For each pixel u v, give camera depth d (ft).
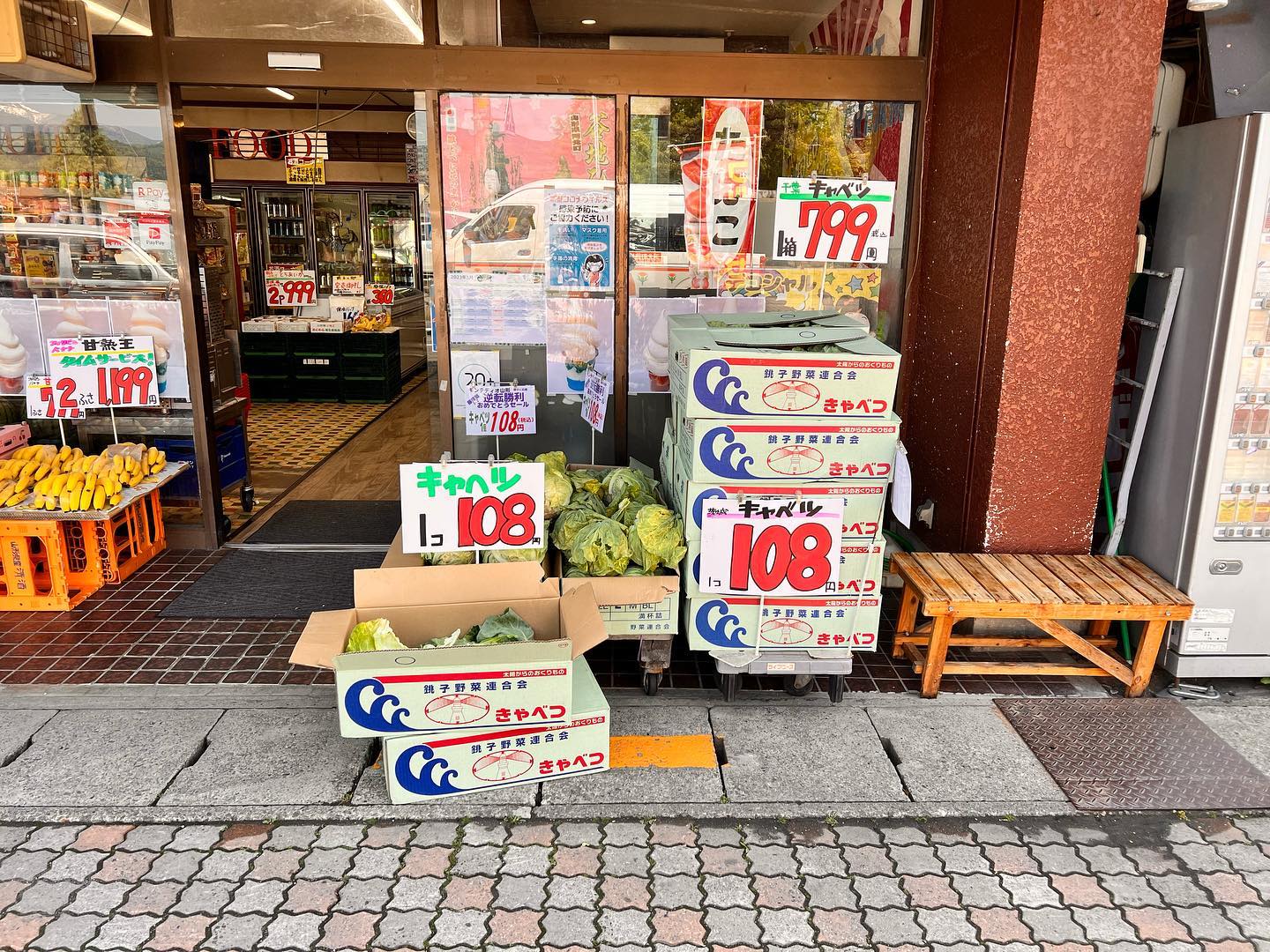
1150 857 8.41
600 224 14.56
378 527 17.25
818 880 8.03
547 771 9.23
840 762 9.71
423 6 13.56
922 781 9.41
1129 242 11.27
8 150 14.12
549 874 8.04
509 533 10.11
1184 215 11.42
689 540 10.34
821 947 7.27
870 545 10.31
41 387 14.55
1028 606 10.64
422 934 7.32
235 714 10.42
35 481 13.50
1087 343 11.58
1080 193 11.09
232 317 17.71
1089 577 11.46
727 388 9.78
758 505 9.96
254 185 37.29
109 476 13.67
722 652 10.56
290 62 13.61
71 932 7.27
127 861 8.09
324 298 35.81
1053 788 9.34
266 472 21.71
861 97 13.99
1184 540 11.23
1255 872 8.24
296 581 14.43
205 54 13.58
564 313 14.92
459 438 15.38
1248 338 10.52
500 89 13.80
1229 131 10.54
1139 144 10.97
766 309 15.02
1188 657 11.34
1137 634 12.04
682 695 11.11
